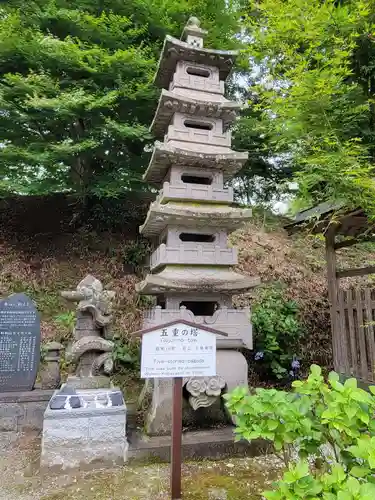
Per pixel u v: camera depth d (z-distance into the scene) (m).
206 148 4.81
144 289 4.32
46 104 6.78
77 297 4.29
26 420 4.61
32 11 7.88
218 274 4.48
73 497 2.93
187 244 4.49
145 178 5.25
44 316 7.07
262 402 2.06
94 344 4.12
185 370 2.98
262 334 5.89
